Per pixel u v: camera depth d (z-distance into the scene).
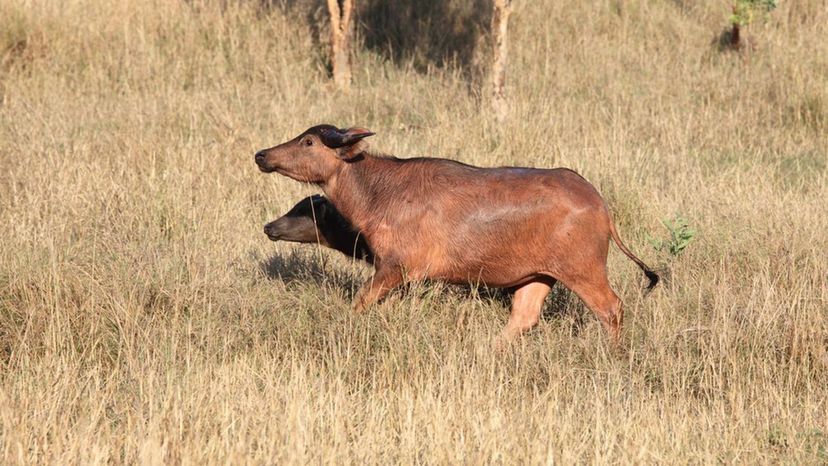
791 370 24.27
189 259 28.53
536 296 26.23
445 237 25.09
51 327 24.55
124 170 37.41
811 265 29.45
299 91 49.97
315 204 27.88
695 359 25.09
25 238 28.97
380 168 25.92
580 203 24.58
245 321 26.02
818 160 43.28
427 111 47.97
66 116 44.97
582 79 53.41
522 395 23.02
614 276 29.50
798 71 50.88
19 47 52.88
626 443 20.11
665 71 54.88
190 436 19.70
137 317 25.41
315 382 22.81
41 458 19.05
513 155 40.84
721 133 46.53
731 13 61.28
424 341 25.08
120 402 22.27
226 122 43.16
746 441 21.03
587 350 25.09
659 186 38.19
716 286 28.28
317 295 27.50
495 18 45.91
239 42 54.97
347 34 51.19
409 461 19.61
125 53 53.34
